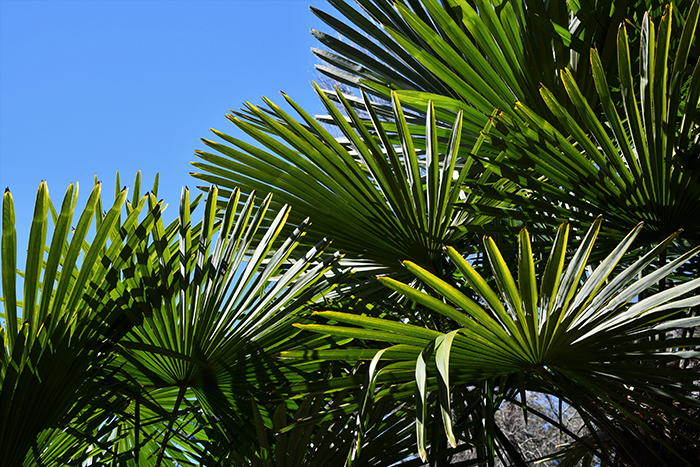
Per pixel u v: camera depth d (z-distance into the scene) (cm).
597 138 141
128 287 146
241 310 152
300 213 186
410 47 171
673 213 149
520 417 649
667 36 126
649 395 158
